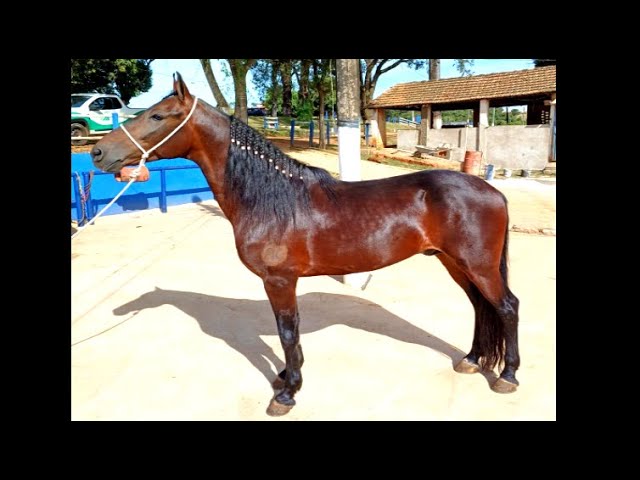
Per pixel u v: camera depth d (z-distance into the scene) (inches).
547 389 132.4
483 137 765.9
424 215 121.7
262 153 119.3
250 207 118.6
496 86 759.1
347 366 148.0
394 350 158.6
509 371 129.9
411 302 202.8
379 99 888.9
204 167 122.4
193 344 165.0
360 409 125.2
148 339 168.7
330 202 120.6
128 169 117.8
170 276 237.5
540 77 725.9
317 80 739.4
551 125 711.1
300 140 859.4
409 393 132.3
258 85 808.3
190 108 116.6
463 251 120.2
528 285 219.0
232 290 220.1
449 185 121.5
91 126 612.1
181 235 321.1
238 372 146.1
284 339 123.3
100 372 145.6
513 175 713.0
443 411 123.7
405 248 122.7
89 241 301.1
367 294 213.5
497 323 131.4
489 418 120.4
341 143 215.6
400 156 746.8
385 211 120.1
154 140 115.0
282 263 118.7
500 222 121.9
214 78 417.7
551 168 701.9
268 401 130.5
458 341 165.6
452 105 851.4
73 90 904.9
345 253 119.6
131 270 244.4
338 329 175.9
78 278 229.6
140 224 355.3
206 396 132.9
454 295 211.0
